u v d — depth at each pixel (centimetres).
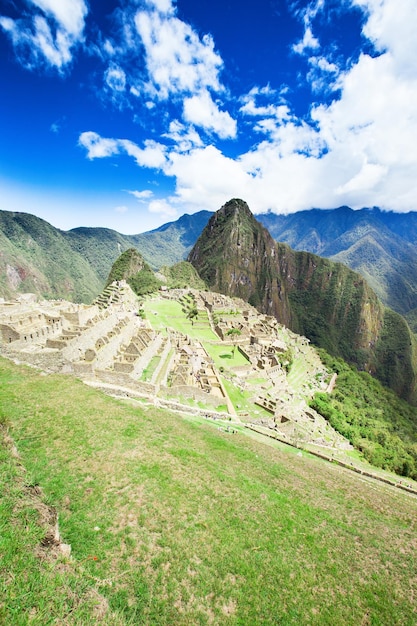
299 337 17862
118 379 4325
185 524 1844
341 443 6512
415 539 2578
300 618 1508
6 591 913
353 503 2952
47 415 2722
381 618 1667
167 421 3538
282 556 1875
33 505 1331
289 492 2744
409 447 8069
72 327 5112
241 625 1369
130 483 2052
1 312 5553
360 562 2066
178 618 1304
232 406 5288
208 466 2648
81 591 1099
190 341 7838
